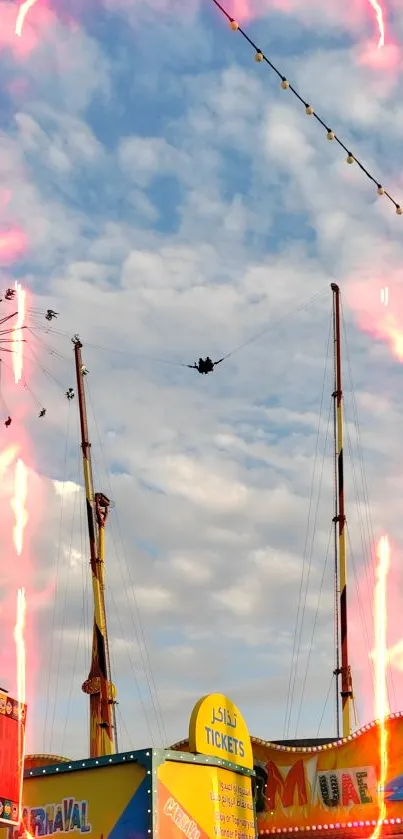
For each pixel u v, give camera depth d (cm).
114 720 4662
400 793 2647
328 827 2684
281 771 2788
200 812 2183
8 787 1959
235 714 2472
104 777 2128
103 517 5069
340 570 4338
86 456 5150
